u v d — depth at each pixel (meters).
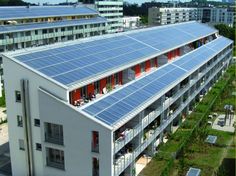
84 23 135.50
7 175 49.97
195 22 125.81
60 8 137.75
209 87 95.81
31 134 44.34
